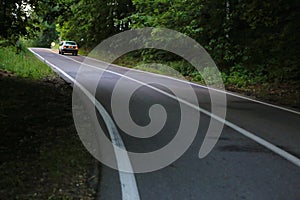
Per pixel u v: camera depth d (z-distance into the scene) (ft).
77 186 16.62
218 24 82.23
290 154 21.76
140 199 15.29
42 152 21.67
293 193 16.01
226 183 17.15
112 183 17.08
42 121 30.45
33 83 52.34
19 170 18.71
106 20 147.02
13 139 25.36
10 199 15.01
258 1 63.36
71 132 26.84
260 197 15.56
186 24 91.20
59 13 53.67
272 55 69.92
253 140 25.02
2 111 33.83
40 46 254.68
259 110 37.11
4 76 55.42
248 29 78.48
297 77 60.64
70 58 127.44
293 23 64.59
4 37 52.75
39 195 15.46
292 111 37.14
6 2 46.68
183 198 15.42
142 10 110.63
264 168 19.26
